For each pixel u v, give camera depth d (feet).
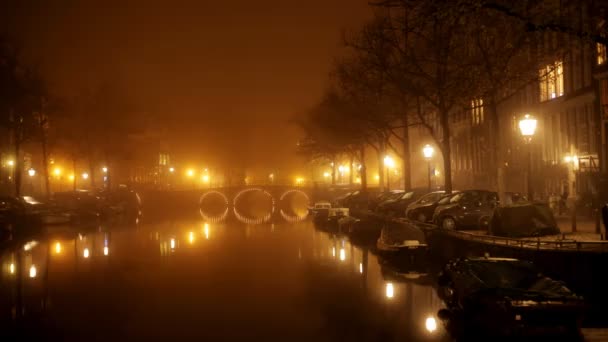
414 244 93.97
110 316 64.34
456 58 104.94
